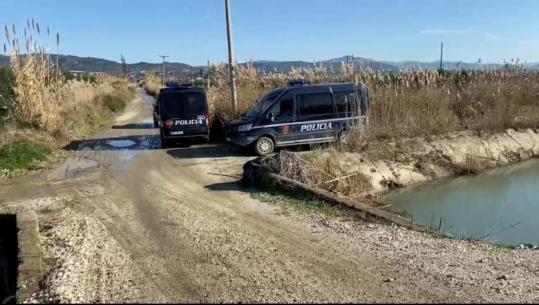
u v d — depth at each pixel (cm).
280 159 1042
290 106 1457
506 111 1812
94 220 796
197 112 1625
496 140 1675
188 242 682
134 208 872
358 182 1146
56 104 1780
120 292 520
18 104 1670
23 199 947
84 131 2111
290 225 761
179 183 1084
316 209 852
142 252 644
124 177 1156
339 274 564
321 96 1473
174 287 532
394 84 1758
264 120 1443
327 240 688
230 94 1875
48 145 1533
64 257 622
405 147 1435
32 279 552
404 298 500
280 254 632
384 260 610
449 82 1936
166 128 1606
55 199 944
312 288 526
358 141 1349
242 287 530
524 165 1596
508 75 2108
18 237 685
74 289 525
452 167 1447
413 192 1241
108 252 644
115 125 2578
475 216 1031
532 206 1117
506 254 643
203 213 833
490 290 517
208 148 1611
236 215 818
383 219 785
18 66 1648
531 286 527
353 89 1493
